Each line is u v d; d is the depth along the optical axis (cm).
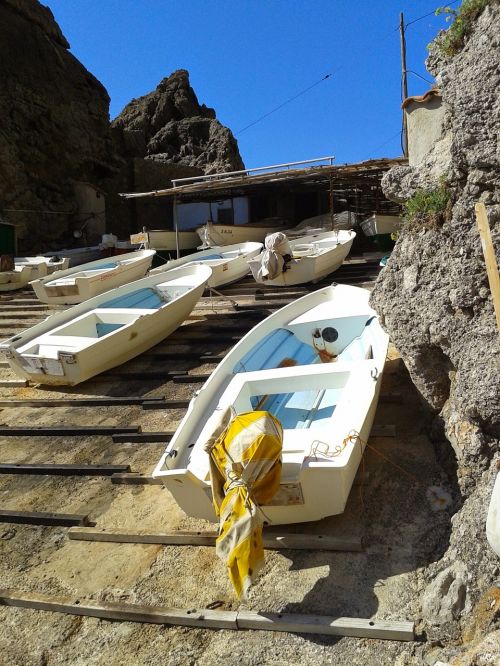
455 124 398
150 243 1788
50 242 2236
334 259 1258
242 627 366
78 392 792
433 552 400
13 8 2305
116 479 560
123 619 391
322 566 405
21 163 2162
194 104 3462
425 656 324
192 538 450
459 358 410
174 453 462
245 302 1159
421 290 440
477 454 403
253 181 1453
